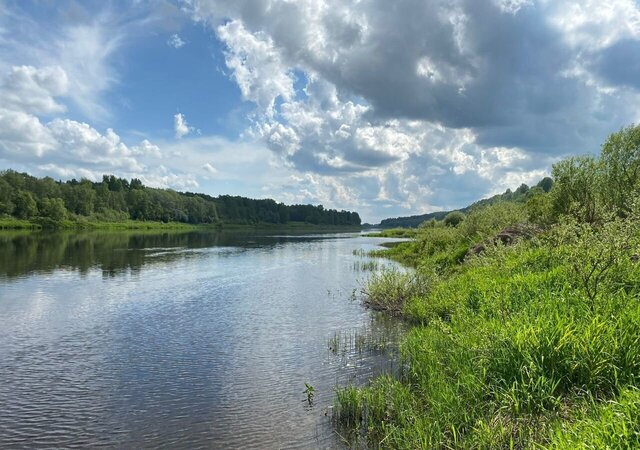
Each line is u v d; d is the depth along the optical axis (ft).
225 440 24.20
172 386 32.37
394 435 22.18
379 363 35.60
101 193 484.74
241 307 61.11
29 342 44.29
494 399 22.43
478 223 97.66
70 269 101.60
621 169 58.80
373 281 67.10
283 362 37.19
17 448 23.89
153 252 155.22
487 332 27.30
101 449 23.67
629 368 20.04
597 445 14.14
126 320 53.52
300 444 23.35
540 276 37.19
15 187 408.87
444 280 61.82
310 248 188.96
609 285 29.27
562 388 21.13
